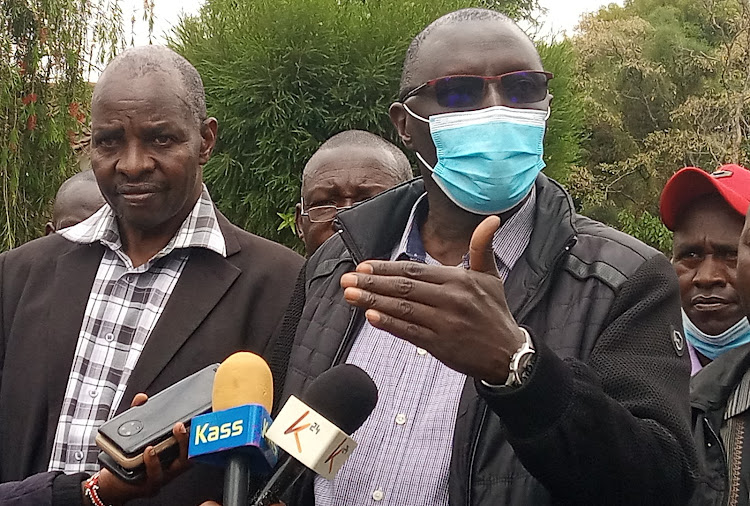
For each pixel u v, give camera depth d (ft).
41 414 7.52
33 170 22.52
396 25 20.85
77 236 8.26
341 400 5.06
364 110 20.86
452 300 4.42
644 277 5.66
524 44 6.35
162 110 7.75
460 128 6.20
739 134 60.64
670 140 64.90
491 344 4.48
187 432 5.17
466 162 6.21
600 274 5.77
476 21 6.44
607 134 71.61
